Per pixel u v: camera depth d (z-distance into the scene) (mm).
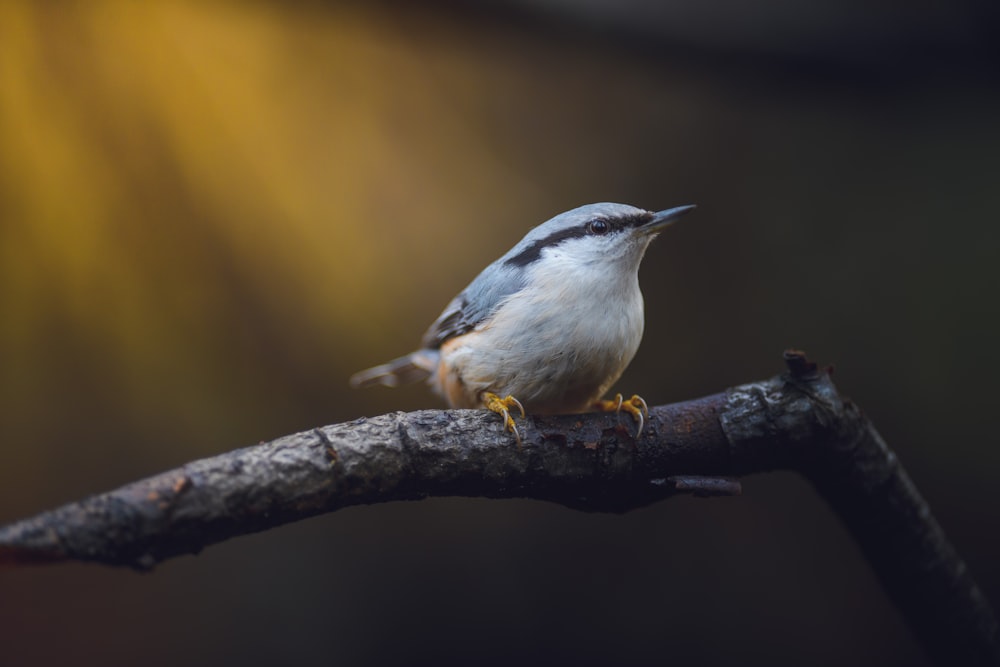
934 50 7898
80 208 7371
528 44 8016
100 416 7805
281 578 8469
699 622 8398
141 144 7473
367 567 8625
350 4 7387
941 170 8500
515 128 8734
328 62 8070
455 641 8406
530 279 5188
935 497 8133
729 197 8922
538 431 4188
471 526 8797
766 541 8625
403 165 8406
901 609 4973
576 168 8852
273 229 8008
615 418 4340
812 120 8867
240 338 8102
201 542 3422
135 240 7617
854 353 8375
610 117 8930
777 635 8312
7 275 7316
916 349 8258
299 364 8250
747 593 8469
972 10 7848
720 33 7812
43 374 7613
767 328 8594
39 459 7641
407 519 8773
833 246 8680
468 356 5266
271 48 7793
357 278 8273
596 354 5129
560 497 4383
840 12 7840
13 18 6910
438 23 7680
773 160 8961
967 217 8344
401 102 8414
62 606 7863
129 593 8078
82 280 7535
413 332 8359
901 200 8570
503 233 8594
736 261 8836
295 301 8188
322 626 8375
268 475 3512
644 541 8703
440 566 8664
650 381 8602
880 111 8586
